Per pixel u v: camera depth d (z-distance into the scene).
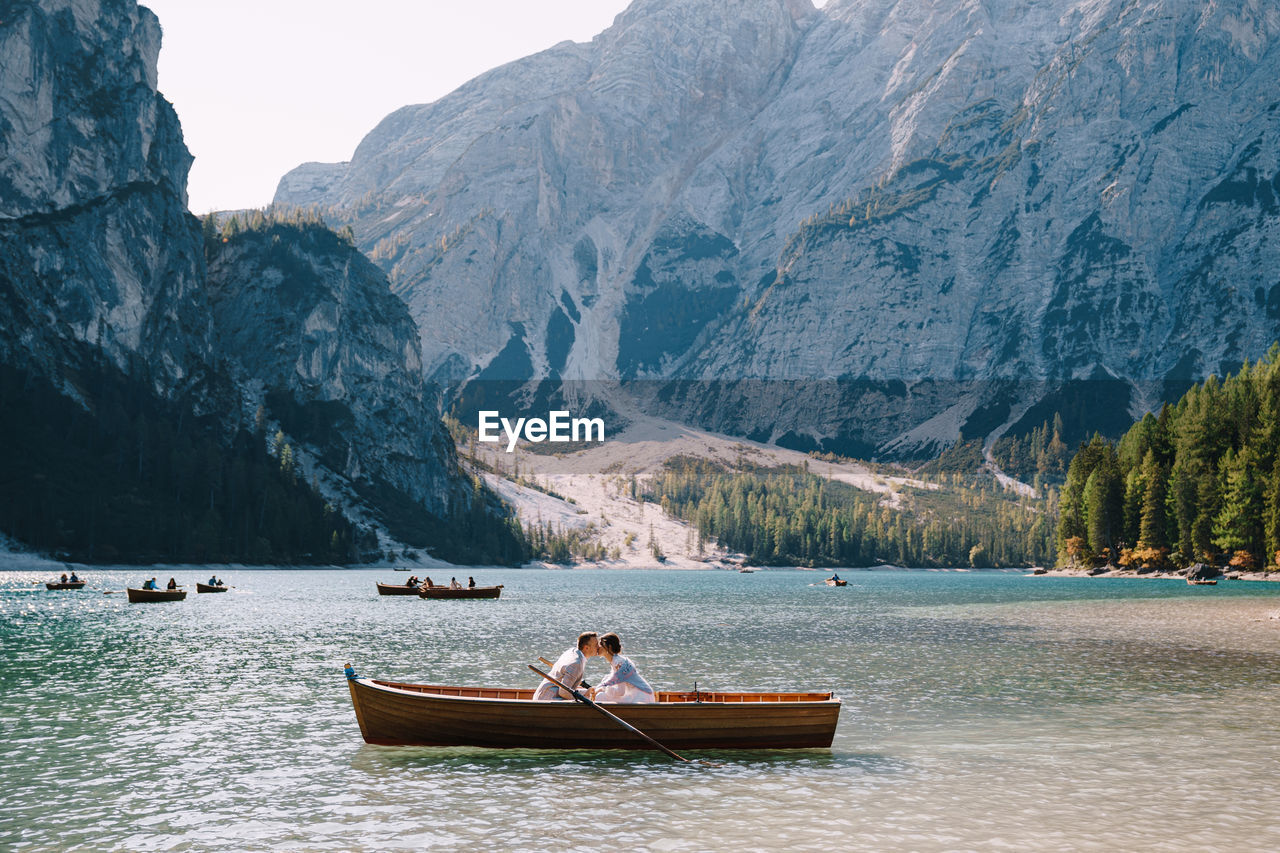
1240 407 162.25
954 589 154.62
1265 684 40.41
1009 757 26.69
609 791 23.00
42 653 52.47
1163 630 65.44
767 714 27.25
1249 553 147.50
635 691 27.41
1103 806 21.70
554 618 83.75
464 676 43.34
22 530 186.88
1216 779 24.25
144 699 36.56
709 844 18.95
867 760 26.31
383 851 18.56
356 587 147.12
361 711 27.52
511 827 20.05
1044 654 51.88
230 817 20.80
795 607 102.19
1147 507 168.88
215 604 99.94
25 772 24.81
